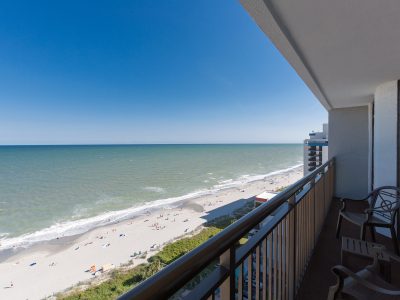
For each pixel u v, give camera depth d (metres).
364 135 4.37
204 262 0.53
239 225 0.71
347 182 4.52
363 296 1.12
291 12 1.28
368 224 2.21
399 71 2.29
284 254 1.29
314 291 1.66
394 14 1.29
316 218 2.43
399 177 2.55
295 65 2.04
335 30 1.48
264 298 0.98
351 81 2.65
